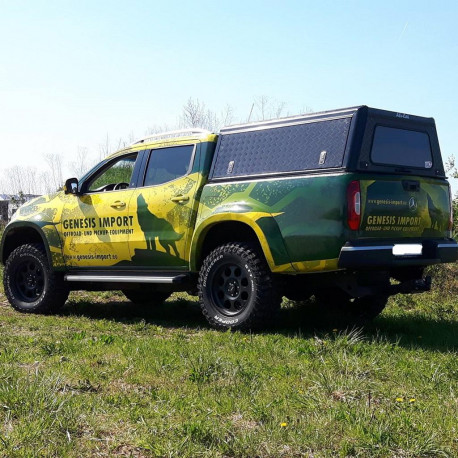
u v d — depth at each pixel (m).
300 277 6.46
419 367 4.98
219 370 4.71
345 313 7.50
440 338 6.25
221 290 6.62
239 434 3.54
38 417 3.59
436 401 4.19
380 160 6.06
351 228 5.79
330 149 5.97
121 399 4.10
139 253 7.23
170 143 7.25
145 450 3.38
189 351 5.29
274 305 6.31
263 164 6.40
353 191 5.80
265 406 3.98
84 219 7.66
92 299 9.12
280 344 5.71
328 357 5.15
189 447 3.35
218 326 6.55
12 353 5.12
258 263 6.29
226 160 6.68
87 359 5.11
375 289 6.39
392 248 5.95
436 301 8.78
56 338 6.06
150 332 6.63
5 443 3.30
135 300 8.77
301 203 6.01
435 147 6.70
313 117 6.18
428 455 3.38
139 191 7.27
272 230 6.14
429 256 6.34
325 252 5.86
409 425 3.69
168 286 7.34
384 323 7.08
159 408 3.95
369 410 3.88
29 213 8.20
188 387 4.39
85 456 3.29
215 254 6.58
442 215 6.61
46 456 3.24
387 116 6.17
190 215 6.81
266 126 6.48
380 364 4.98
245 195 6.40
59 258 7.86
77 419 3.69
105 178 7.79
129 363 4.95
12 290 8.18
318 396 4.17
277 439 3.49
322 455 3.36
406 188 6.21
